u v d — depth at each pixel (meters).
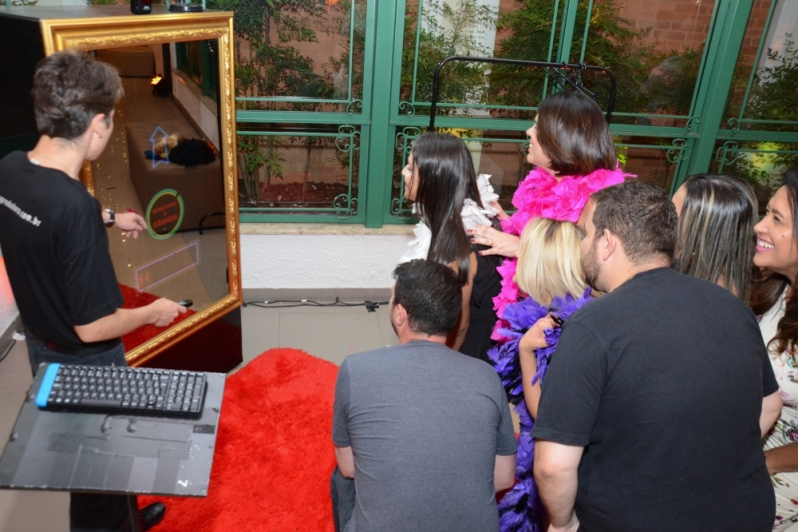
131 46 2.00
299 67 3.29
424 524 1.35
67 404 1.45
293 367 2.95
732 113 3.77
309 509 2.21
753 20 3.54
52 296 1.59
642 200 1.34
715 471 1.22
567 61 3.49
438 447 1.37
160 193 2.28
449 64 3.43
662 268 1.33
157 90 2.14
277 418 2.62
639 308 1.25
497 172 3.74
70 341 1.68
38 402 1.44
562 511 1.34
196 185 2.44
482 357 2.16
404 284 1.51
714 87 3.62
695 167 3.84
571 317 1.32
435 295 1.48
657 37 3.52
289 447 2.47
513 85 3.53
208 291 2.69
